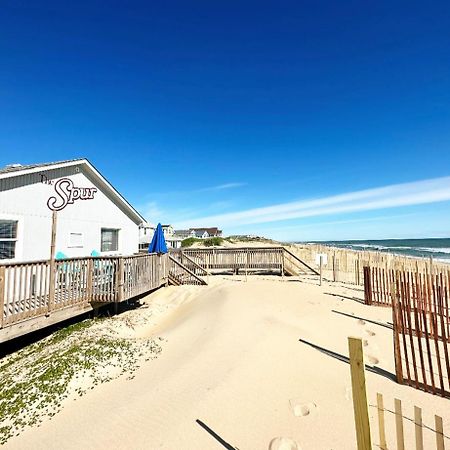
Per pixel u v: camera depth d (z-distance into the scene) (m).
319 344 6.66
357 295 12.05
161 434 3.79
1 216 9.66
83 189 13.09
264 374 5.17
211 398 4.46
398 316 5.62
